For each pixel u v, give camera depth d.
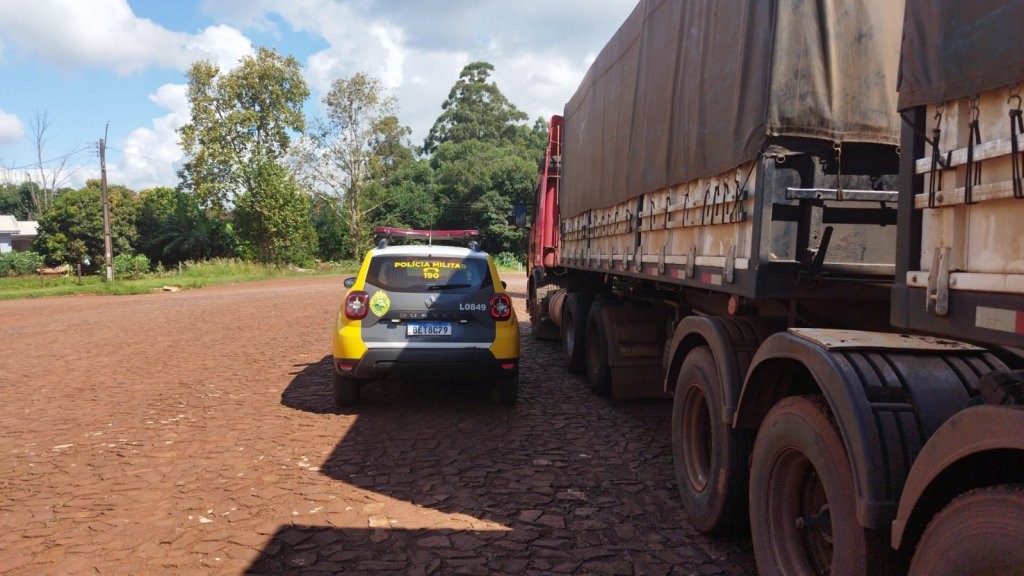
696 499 4.12
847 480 2.60
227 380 8.71
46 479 4.99
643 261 5.86
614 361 7.12
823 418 2.79
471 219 70.38
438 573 3.53
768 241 3.48
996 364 2.68
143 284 34.16
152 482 4.91
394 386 8.29
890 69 3.45
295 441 5.95
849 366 2.65
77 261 48.50
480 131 88.44
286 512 4.34
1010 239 1.90
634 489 4.82
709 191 4.29
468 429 6.36
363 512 4.34
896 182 3.53
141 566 3.59
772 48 3.38
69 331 14.88
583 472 5.17
